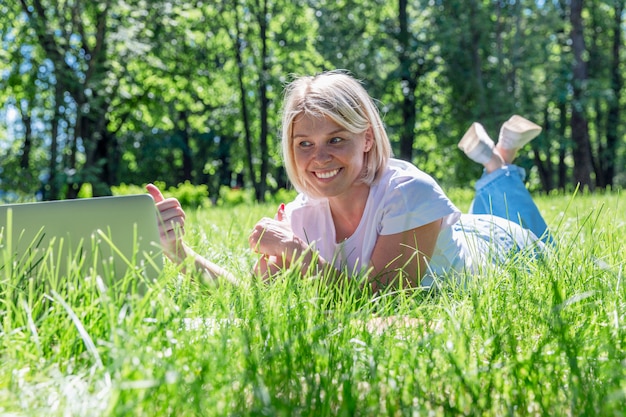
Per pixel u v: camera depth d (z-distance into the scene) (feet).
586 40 105.40
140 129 86.79
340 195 11.47
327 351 6.41
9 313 7.00
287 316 7.52
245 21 94.07
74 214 8.43
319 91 10.86
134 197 8.46
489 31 91.25
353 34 95.04
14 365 6.20
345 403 5.27
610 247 10.98
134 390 5.25
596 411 5.26
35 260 8.35
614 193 46.03
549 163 106.32
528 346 7.11
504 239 13.06
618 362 6.20
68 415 5.23
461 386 5.76
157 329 6.72
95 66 67.31
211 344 6.57
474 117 89.92
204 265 10.53
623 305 8.22
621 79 107.14
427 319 7.65
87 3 67.00
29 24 63.46
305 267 10.71
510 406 5.50
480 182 15.98
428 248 11.18
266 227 10.99
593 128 114.01
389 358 6.46
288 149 11.29
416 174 11.34
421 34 97.71
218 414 5.17
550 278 8.75
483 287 8.94
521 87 92.43
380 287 10.48
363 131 11.03
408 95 98.27
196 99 90.12
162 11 69.46
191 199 84.28
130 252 8.47
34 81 68.44
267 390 5.56
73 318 6.18
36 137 94.02
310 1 96.37
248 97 103.65
